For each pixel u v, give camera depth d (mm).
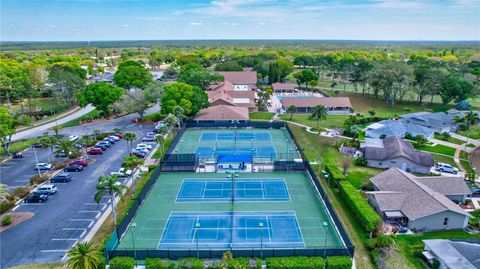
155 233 48781
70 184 64188
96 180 65875
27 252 44094
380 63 155875
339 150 83438
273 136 96188
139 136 94250
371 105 137500
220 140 92188
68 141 75562
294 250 41281
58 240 46594
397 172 61688
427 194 52438
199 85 143000
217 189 63156
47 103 132625
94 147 81938
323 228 50125
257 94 155125
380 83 136125
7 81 122625
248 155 79188
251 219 52594
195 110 104938
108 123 107750
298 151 81625
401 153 71750
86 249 36938
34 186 62688
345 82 189500
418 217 48906
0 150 77875
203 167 73750
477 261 38625
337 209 55469
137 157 71812
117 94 112062
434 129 98500
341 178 63031
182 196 60250
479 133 97250
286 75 195750
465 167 73750
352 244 43250
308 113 125000
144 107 107938
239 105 127375
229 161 72000
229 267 39156
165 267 39656
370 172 70500
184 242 46562
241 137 95188
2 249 44688
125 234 48469
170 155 73000
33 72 147750
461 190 57719
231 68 191000
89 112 123125
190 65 172625
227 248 44844
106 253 40938
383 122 99062
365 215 49219
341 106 125062
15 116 104625
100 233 48094
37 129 100750
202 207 56344
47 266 41406
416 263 42125
